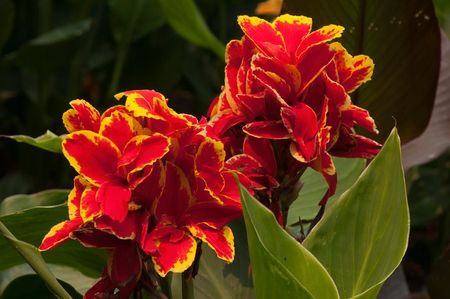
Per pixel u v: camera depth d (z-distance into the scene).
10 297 1.34
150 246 1.00
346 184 1.35
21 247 1.06
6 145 3.49
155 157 1.00
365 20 1.38
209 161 1.03
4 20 2.85
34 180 3.21
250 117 1.08
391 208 1.05
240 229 1.30
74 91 3.13
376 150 1.10
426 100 1.40
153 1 2.83
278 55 1.08
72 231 1.02
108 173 1.02
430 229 3.08
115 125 1.03
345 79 1.10
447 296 1.40
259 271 1.01
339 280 1.09
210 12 3.31
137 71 3.12
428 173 2.75
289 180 1.10
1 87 3.31
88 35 3.06
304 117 1.06
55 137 1.34
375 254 1.07
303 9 1.39
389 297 1.46
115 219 0.99
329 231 1.08
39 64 2.89
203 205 1.03
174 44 3.10
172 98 3.60
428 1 1.36
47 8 3.13
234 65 1.11
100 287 1.05
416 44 1.38
